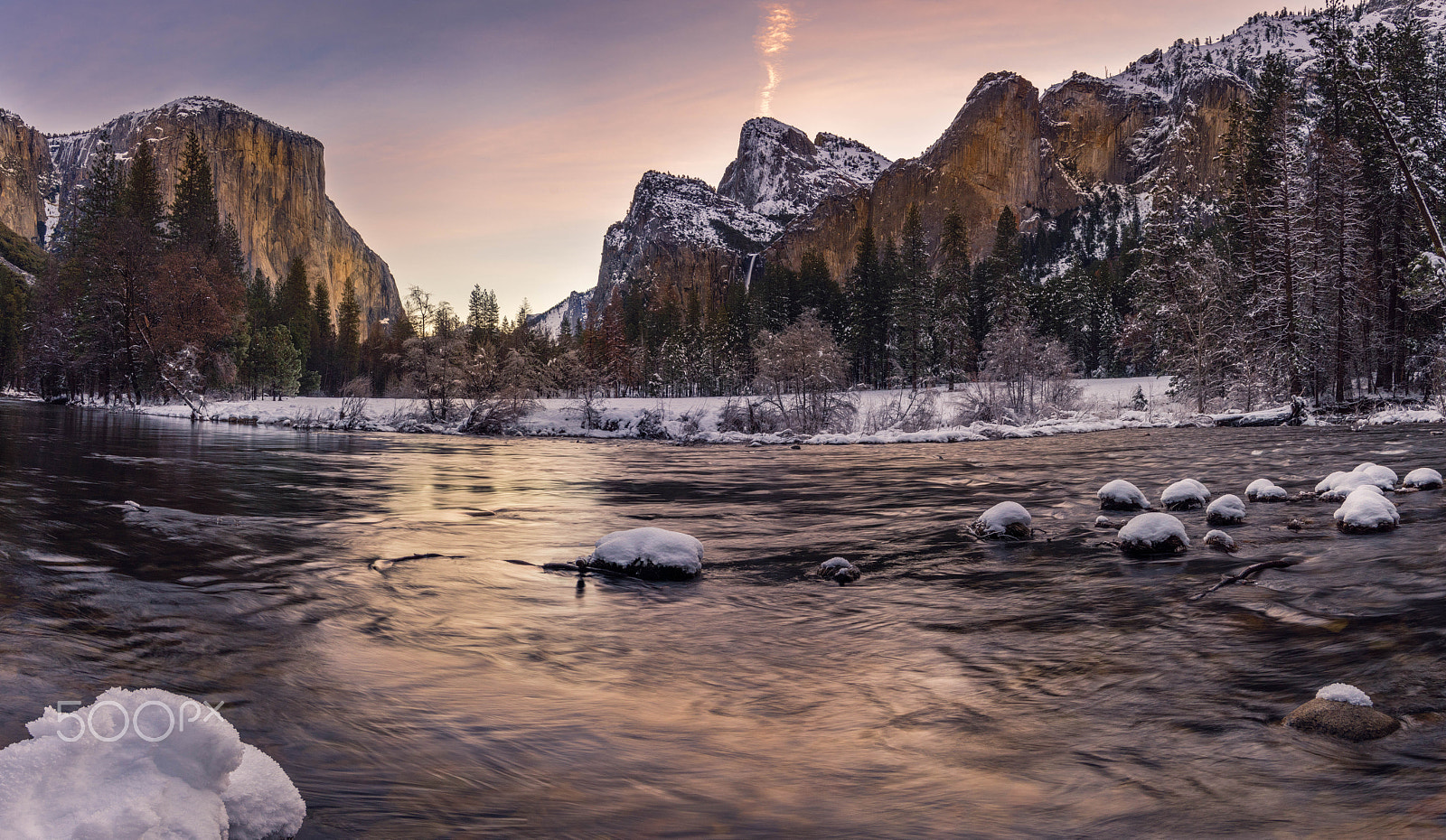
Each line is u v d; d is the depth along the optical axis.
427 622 6.97
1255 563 8.45
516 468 23.53
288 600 7.34
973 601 7.77
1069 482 17.69
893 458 26.80
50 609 6.35
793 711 5.02
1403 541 8.76
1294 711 4.56
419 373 45.56
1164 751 4.22
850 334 93.62
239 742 2.58
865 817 3.56
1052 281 103.62
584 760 4.19
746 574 9.25
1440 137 37.09
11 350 99.94
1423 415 31.97
